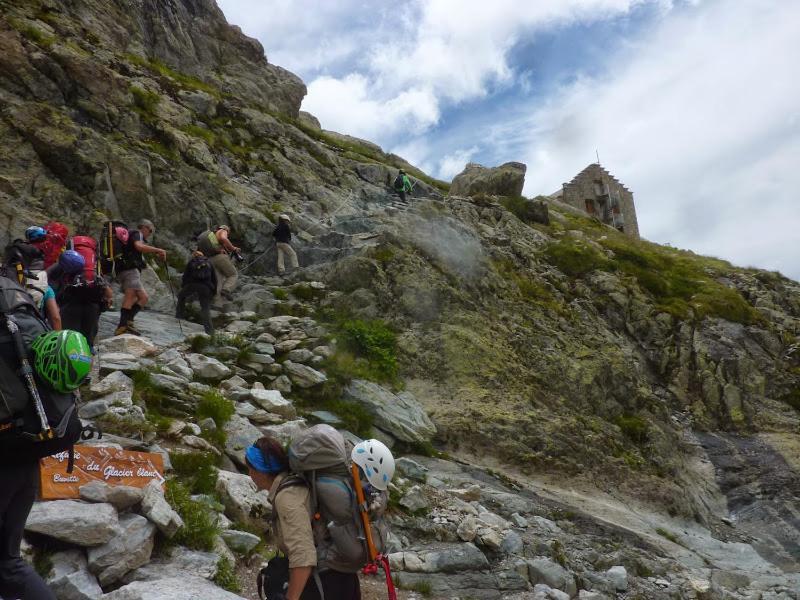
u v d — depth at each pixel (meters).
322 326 13.48
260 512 6.97
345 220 19.75
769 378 20.66
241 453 8.12
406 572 7.57
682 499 13.36
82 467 5.79
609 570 9.11
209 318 11.61
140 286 10.64
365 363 12.96
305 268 16.17
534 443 12.80
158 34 25.17
